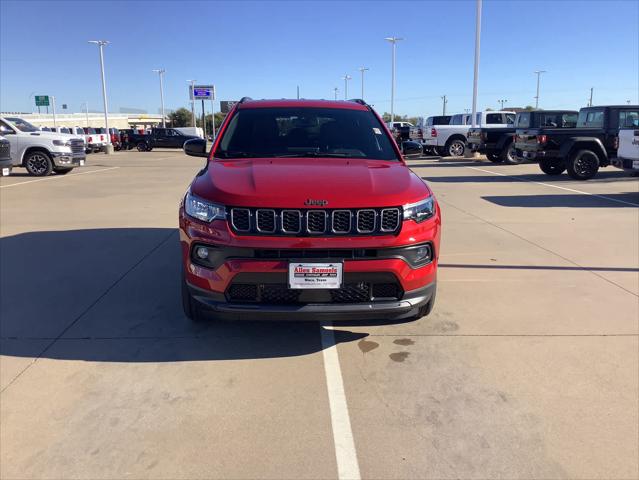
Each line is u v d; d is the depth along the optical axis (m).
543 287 4.96
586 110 14.36
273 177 3.45
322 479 2.33
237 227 3.19
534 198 10.50
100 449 2.52
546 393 3.04
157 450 2.52
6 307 4.35
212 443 2.57
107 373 3.25
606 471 2.38
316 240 3.13
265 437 2.62
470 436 2.64
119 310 4.29
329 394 3.03
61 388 3.07
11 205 9.75
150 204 9.93
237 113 4.76
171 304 4.44
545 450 2.53
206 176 3.63
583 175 13.59
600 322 4.11
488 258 5.97
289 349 3.61
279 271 3.11
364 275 3.17
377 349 3.62
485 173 15.91
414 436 2.63
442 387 3.11
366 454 2.50
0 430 2.66
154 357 3.47
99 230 7.39
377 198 3.22
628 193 11.08
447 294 4.75
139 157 28.86
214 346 3.65
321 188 3.27
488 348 3.64
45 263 5.66
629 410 2.87
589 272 5.44
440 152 23.23
